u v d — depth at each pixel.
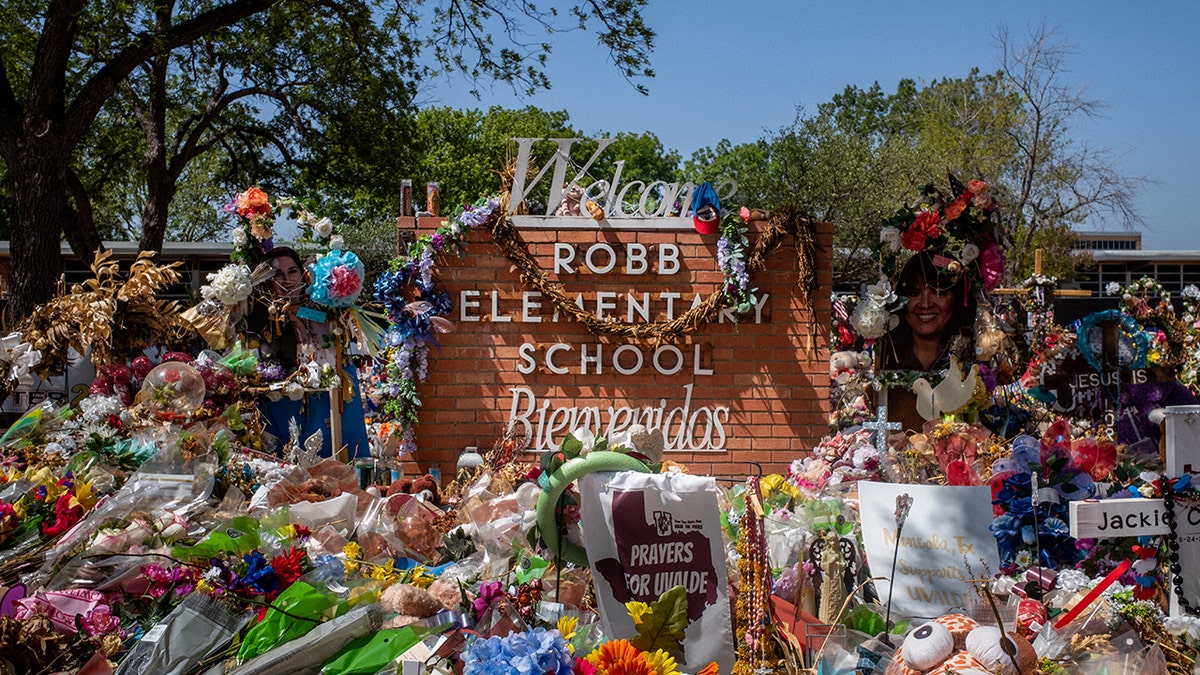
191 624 3.95
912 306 8.21
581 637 3.96
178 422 6.14
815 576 4.58
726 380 8.45
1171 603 4.24
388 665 3.73
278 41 21.72
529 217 8.41
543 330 8.41
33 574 4.54
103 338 7.06
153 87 21.58
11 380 7.09
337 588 4.38
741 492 5.64
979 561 4.30
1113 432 9.74
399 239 8.58
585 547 3.93
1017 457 4.83
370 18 19.83
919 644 3.48
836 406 8.64
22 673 3.81
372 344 8.30
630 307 8.41
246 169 24.84
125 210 37.34
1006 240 8.38
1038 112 31.19
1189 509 4.25
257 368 7.59
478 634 3.89
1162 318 12.00
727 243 8.32
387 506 5.61
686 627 3.85
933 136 33.00
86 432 5.98
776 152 29.92
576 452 4.05
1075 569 4.60
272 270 7.67
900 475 6.00
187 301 8.53
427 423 8.40
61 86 15.51
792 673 3.72
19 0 18.25
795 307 8.45
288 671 3.73
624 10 18.17
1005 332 9.63
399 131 23.19
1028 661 3.42
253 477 6.00
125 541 4.63
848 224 28.84
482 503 5.58
